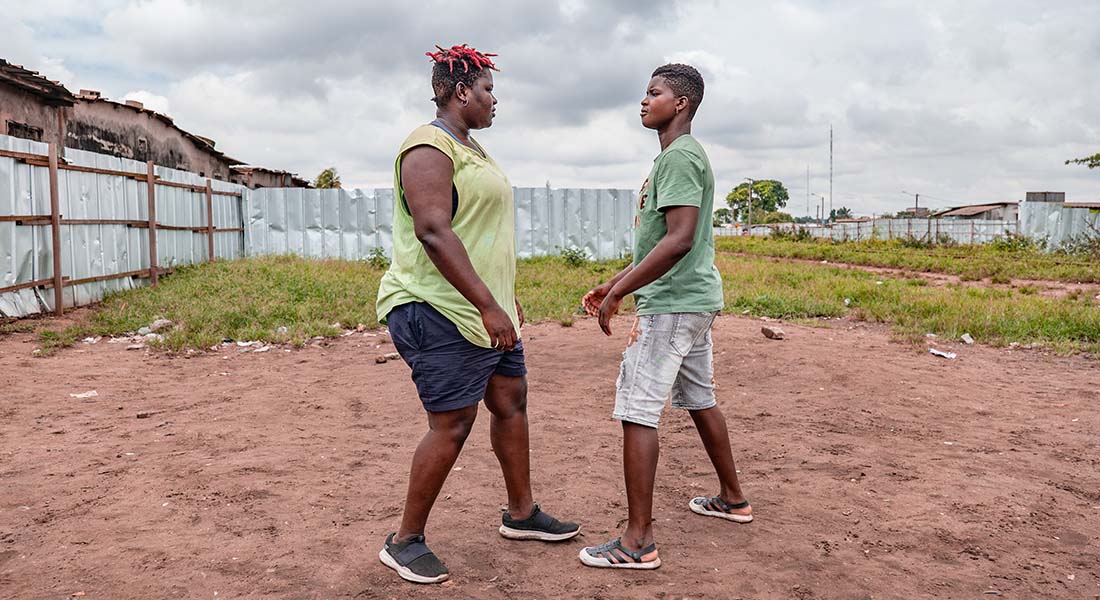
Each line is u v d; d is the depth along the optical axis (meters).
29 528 3.12
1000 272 18.08
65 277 9.77
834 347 7.59
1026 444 4.56
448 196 2.55
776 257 27.83
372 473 3.88
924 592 2.67
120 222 11.23
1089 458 4.26
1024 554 3.00
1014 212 46.59
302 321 8.93
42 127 13.02
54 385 5.94
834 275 17.09
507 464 3.00
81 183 10.23
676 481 3.85
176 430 4.70
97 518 3.24
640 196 3.10
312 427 4.81
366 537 3.05
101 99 14.94
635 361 2.92
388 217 18.14
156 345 7.58
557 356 7.17
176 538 3.03
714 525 3.27
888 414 5.23
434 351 2.63
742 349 7.30
